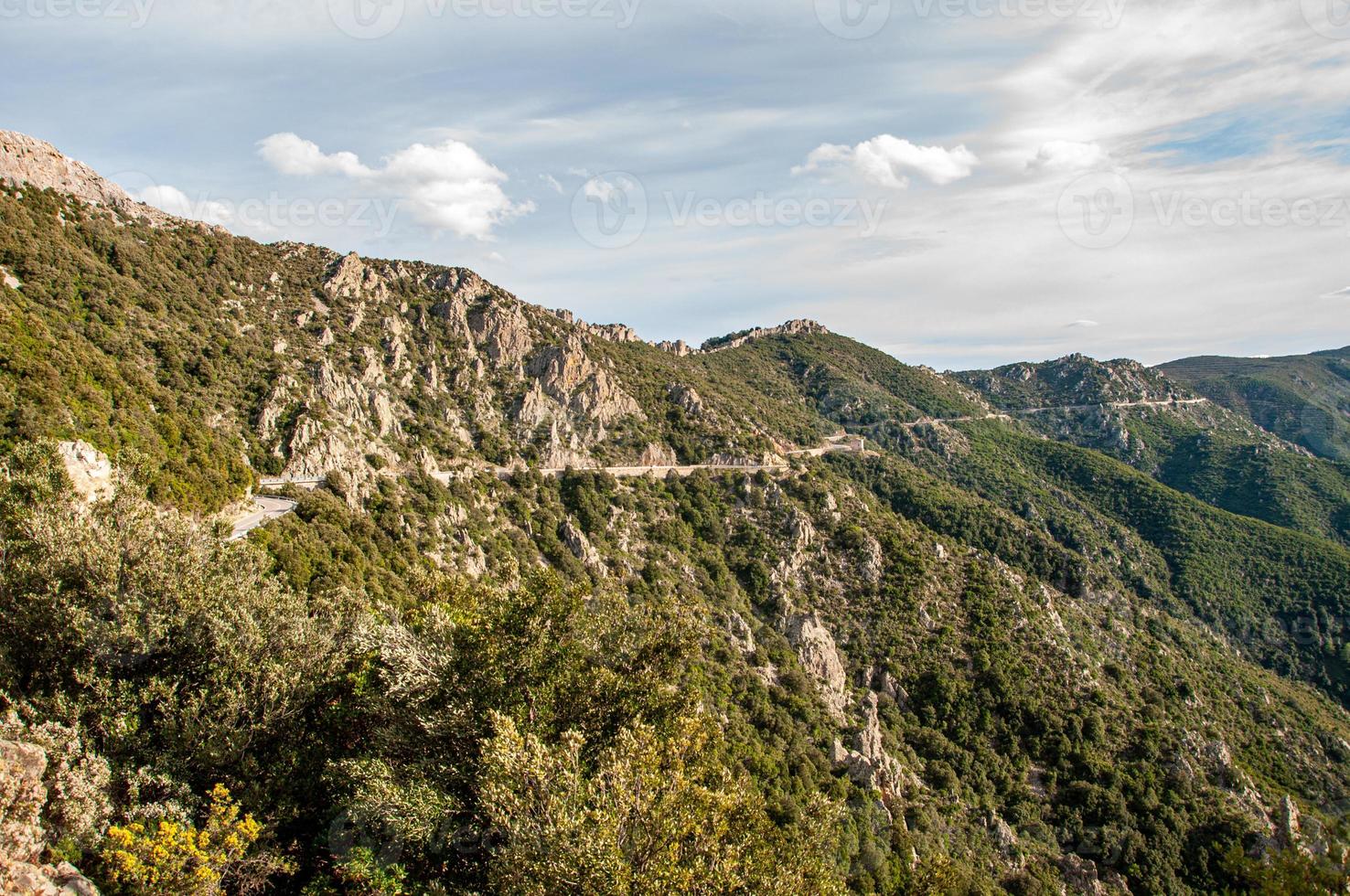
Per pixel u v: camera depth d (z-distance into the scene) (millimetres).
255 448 68500
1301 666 125062
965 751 74625
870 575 94188
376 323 102312
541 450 99812
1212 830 67312
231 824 19734
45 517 26625
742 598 89812
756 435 125500
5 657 22672
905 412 196625
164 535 28891
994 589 94062
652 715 26406
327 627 29516
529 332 117500
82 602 24609
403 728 25156
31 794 16438
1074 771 73312
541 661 25891
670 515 98500
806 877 21234
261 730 24016
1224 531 153875
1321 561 140250
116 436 49688
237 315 86625
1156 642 100188
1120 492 171625
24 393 45562
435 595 36031
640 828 18922
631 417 115062
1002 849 63656
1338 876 19109
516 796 19484
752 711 68000
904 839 56469
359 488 71375
